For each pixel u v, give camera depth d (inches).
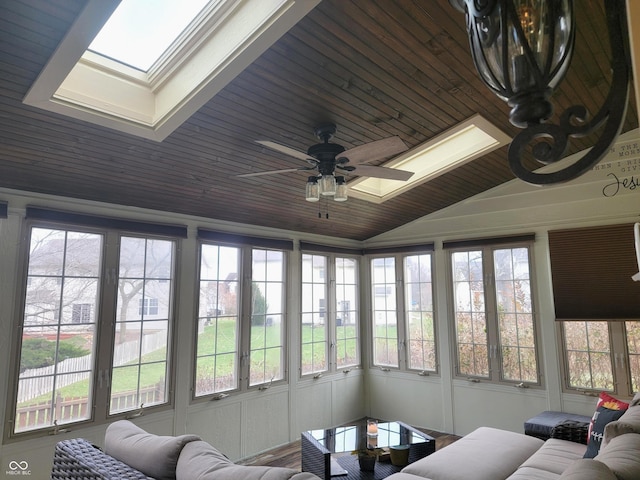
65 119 101.3
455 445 131.4
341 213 200.5
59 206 136.1
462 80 115.1
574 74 119.3
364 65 103.1
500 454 123.2
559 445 125.3
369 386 240.8
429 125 134.6
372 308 244.7
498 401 195.6
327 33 91.5
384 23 91.4
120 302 149.6
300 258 215.2
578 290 177.8
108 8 73.2
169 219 164.6
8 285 124.9
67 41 78.2
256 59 95.4
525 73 24.4
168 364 160.7
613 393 169.6
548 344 184.9
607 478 62.2
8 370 123.5
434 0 87.3
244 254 190.1
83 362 139.2
